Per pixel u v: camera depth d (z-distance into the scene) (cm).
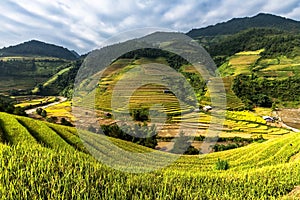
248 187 1573
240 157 3594
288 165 2186
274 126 7406
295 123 7644
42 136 2920
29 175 1016
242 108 8406
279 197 1398
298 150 3322
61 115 6394
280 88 10112
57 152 1702
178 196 1099
